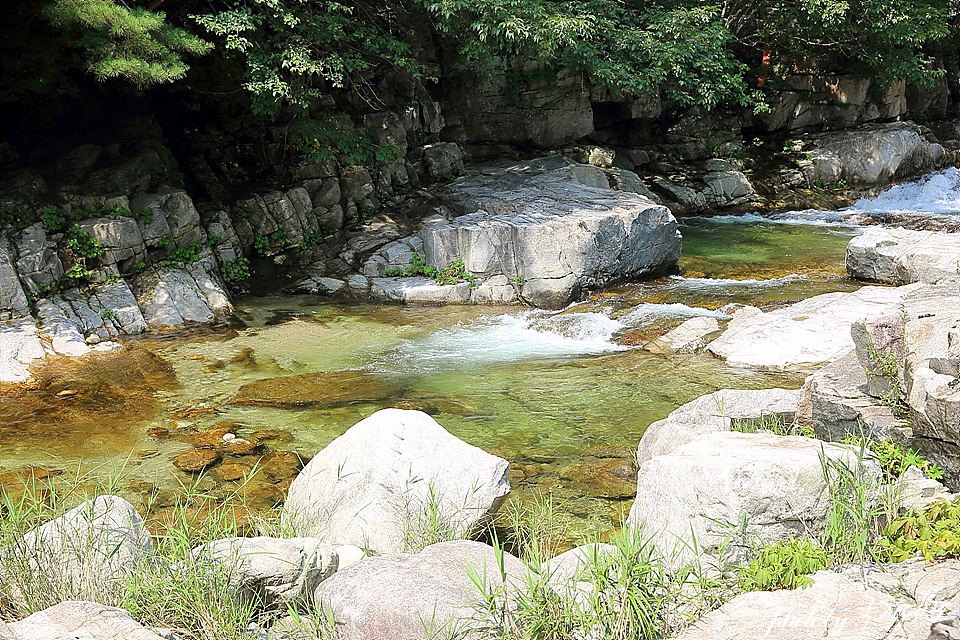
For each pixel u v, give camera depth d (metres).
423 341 12.62
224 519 6.62
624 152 24.05
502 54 20.98
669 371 10.91
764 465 4.70
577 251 14.35
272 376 11.00
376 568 4.70
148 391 10.43
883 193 24.19
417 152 19.80
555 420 9.30
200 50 12.56
